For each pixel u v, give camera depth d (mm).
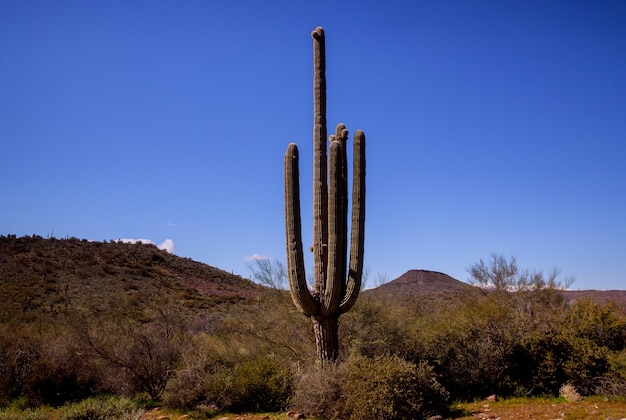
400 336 13672
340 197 12094
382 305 14977
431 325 14445
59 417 9867
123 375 13852
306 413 10492
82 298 35438
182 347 14352
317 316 11922
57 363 13234
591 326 13648
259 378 11953
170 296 40938
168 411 12039
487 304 15680
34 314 23656
